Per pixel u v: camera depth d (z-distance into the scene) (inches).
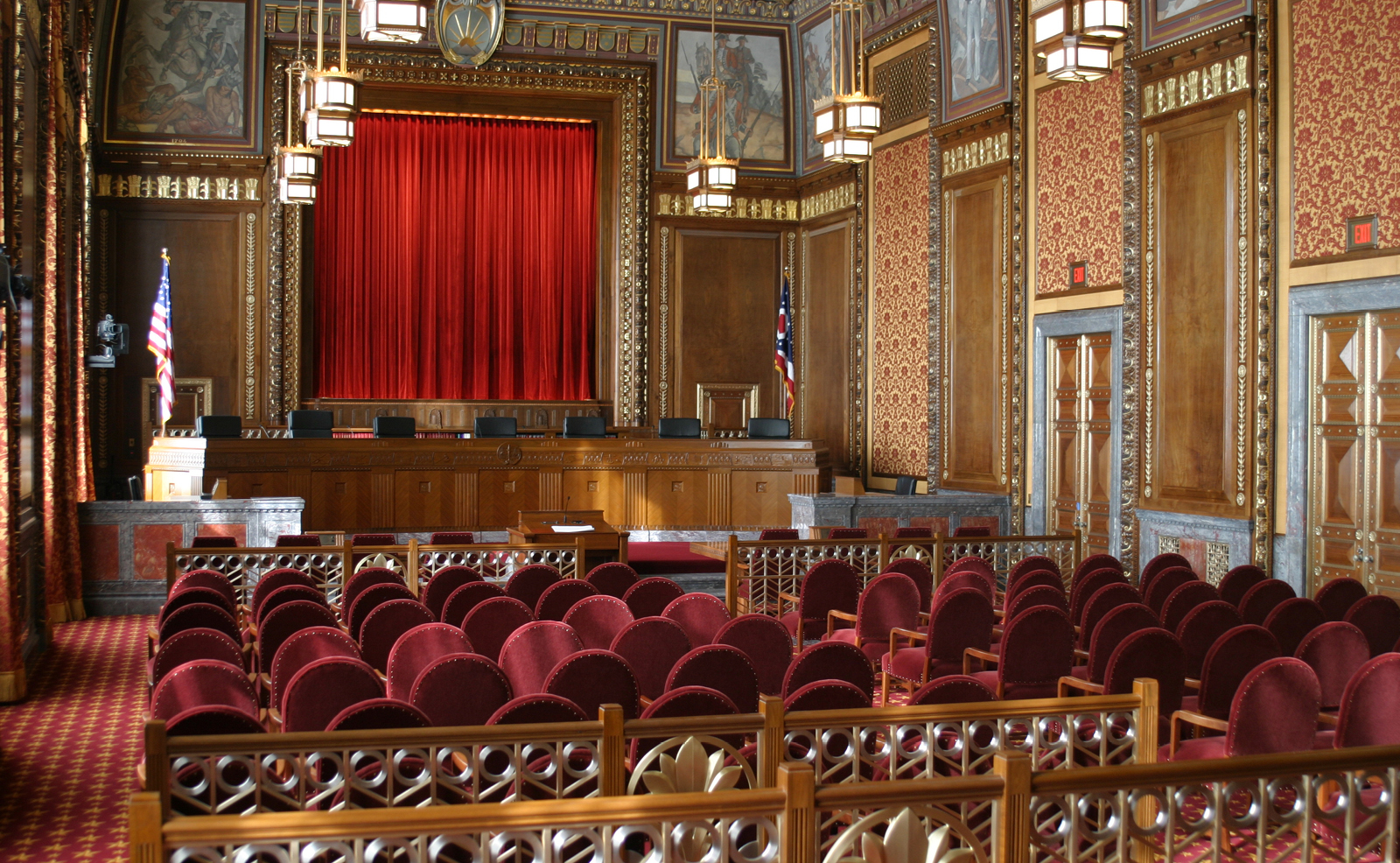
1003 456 528.1
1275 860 127.4
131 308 654.5
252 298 666.2
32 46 357.7
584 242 732.7
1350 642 215.6
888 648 292.4
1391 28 350.3
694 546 476.4
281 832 101.7
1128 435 447.2
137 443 655.8
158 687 169.6
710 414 723.4
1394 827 127.5
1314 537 377.1
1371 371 358.0
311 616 236.1
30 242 351.3
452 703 170.9
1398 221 348.2
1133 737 159.3
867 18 638.5
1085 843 176.7
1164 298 433.1
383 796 149.3
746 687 186.1
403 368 711.7
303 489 553.3
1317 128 375.6
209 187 660.7
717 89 562.9
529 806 106.3
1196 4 415.2
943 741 177.8
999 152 527.8
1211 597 278.1
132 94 647.8
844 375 676.7
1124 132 447.2
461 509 572.4
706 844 134.7
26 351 354.3
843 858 112.5
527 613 243.9
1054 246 496.7
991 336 535.8
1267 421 389.1
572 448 586.2
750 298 727.7
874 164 645.3
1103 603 270.8
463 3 664.4
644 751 166.2
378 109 685.3
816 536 443.2
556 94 698.2
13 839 208.7
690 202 715.4
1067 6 283.4
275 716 204.2
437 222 715.4
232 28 651.5
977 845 116.3
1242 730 171.8
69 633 412.5
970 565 332.8
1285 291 386.3
